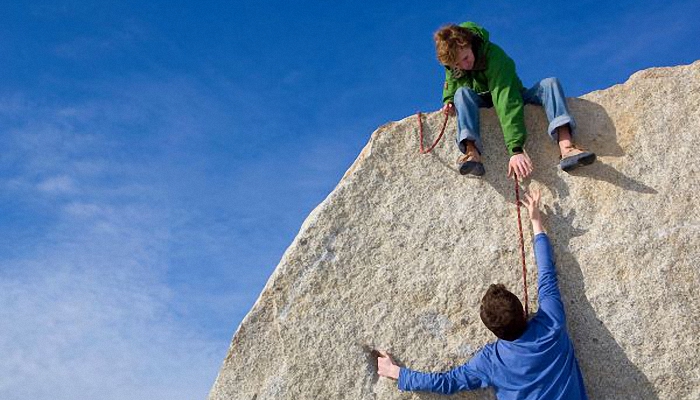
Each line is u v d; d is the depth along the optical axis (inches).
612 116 194.2
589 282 182.5
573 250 185.2
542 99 192.4
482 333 182.9
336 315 189.0
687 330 176.6
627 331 178.2
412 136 198.8
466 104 192.2
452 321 185.0
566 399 163.3
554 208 188.7
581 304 181.3
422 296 187.6
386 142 198.8
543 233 180.9
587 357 178.2
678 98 192.7
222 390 189.9
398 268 190.1
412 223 192.5
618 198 186.7
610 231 184.7
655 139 190.2
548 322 168.2
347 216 194.4
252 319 192.2
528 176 192.2
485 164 194.2
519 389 166.7
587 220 186.7
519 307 167.0
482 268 187.2
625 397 175.5
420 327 185.6
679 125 190.5
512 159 183.0
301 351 188.2
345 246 192.7
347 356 186.2
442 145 197.0
